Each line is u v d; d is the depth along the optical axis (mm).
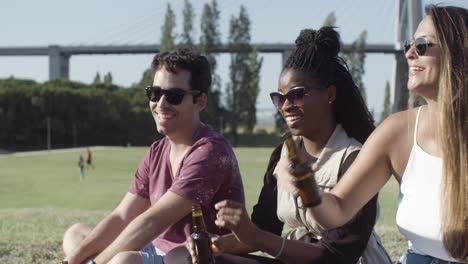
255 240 3025
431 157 2779
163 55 3646
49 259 5434
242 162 37281
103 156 50062
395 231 6883
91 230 3895
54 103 75188
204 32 69125
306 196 2668
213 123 70000
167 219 3361
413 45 2789
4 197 19172
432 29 2734
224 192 3502
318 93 3311
